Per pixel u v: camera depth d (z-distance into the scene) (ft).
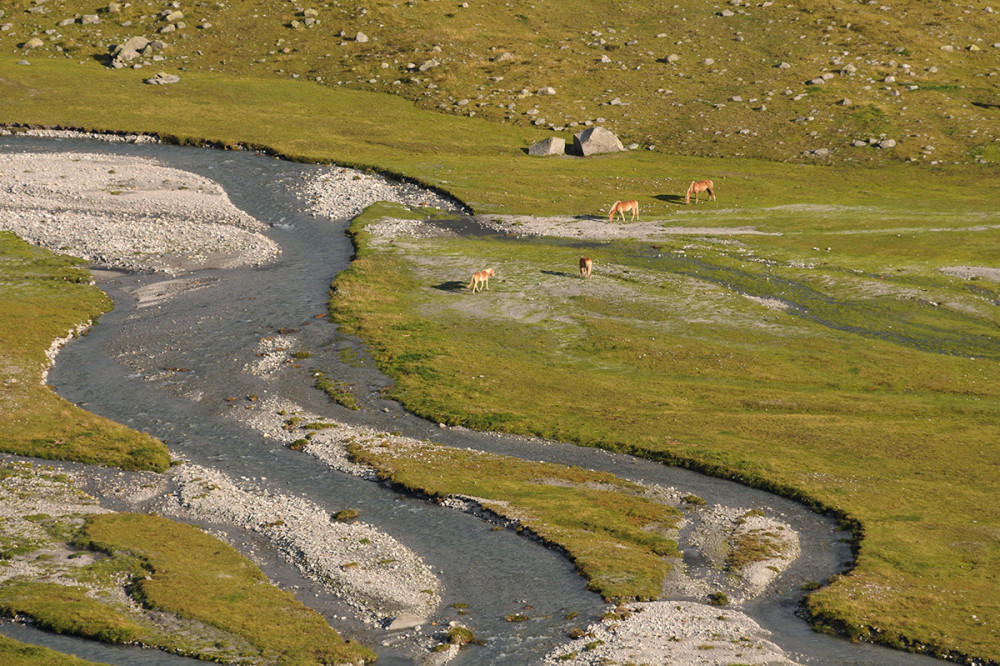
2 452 157.38
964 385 194.39
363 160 359.25
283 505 143.02
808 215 315.78
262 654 101.81
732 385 195.52
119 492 146.41
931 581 120.57
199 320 226.38
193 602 111.75
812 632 110.11
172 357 204.95
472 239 288.92
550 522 137.59
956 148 385.50
